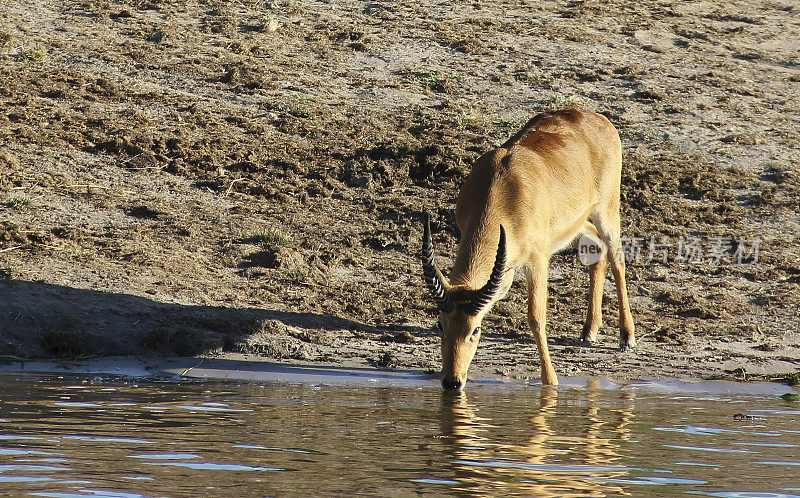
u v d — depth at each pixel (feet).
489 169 72.69
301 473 41.39
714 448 48.62
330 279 90.84
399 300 88.02
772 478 42.37
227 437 48.37
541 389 67.15
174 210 101.40
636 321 86.89
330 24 151.74
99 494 37.58
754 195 112.37
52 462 42.37
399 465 43.27
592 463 44.65
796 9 179.32
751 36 162.91
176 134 115.85
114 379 65.82
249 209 103.65
